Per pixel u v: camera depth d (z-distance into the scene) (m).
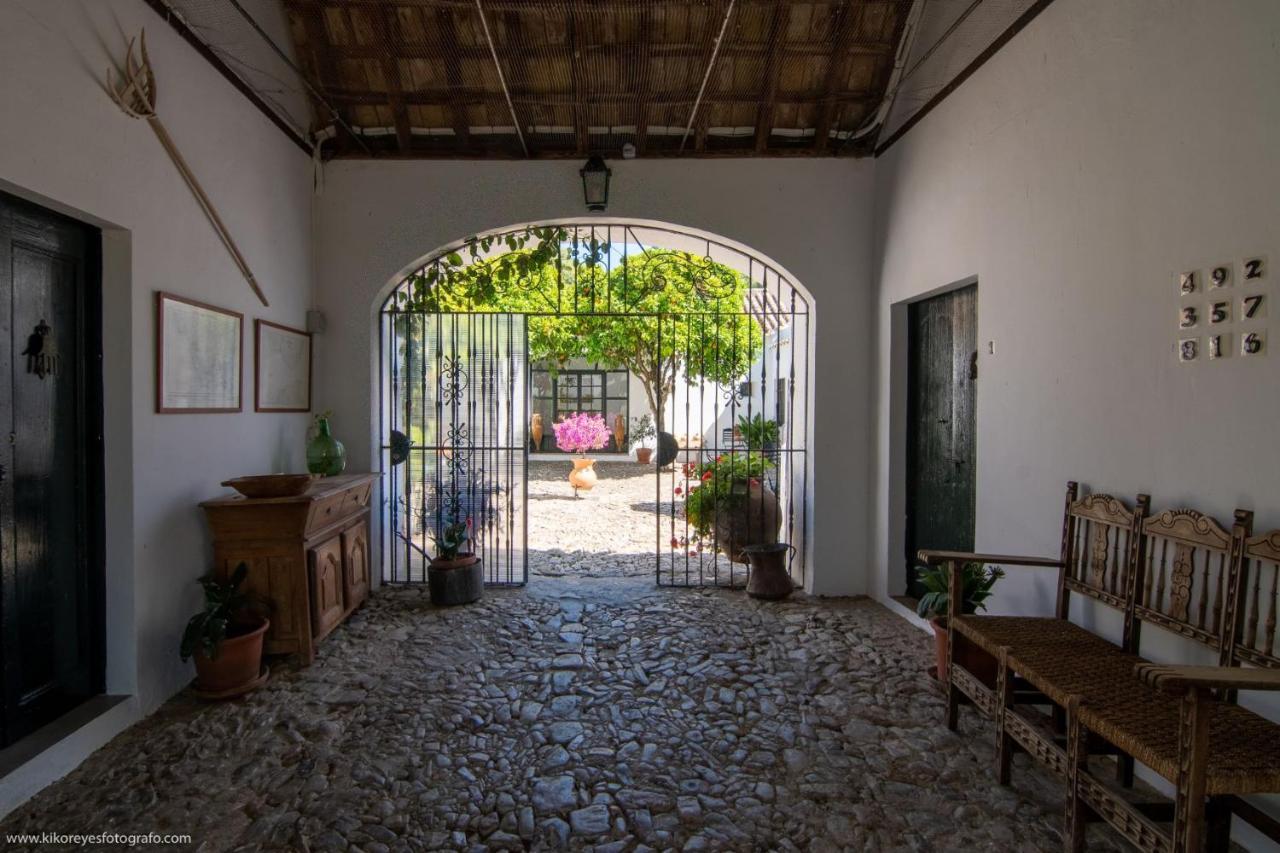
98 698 2.81
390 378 4.94
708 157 4.70
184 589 3.20
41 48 2.36
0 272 2.37
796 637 3.89
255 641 3.14
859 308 4.75
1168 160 2.34
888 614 4.34
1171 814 1.90
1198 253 2.23
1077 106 2.77
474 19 4.13
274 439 4.09
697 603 4.53
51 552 2.62
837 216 4.73
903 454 4.50
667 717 2.94
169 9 3.04
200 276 3.32
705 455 9.34
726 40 4.23
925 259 3.99
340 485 3.74
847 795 2.37
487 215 4.68
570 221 4.79
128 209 2.80
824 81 4.46
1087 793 1.94
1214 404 2.18
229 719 2.88
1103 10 2.63
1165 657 2.35
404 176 4.67
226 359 3.53
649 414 13.95
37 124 2.35
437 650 3.67
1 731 2.39
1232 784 1.60
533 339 9.03
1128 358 2.52
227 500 3.27
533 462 13.22
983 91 3.42
